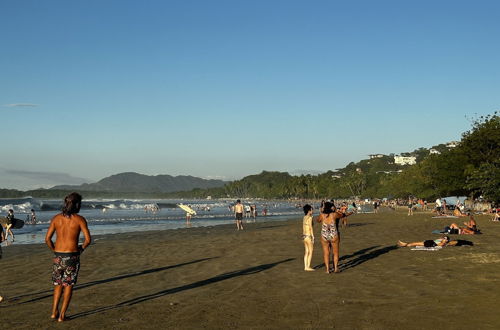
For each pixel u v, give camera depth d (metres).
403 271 12.19
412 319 7.46
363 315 7.79
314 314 7.93
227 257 16.17
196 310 8.38
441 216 45.28
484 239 21.16
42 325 7.46
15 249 20.94
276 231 29.20
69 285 7.77
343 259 15.02
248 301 9.05
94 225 43.84
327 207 12.48
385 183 161.50
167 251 18.70
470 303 8.45
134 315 8.06
